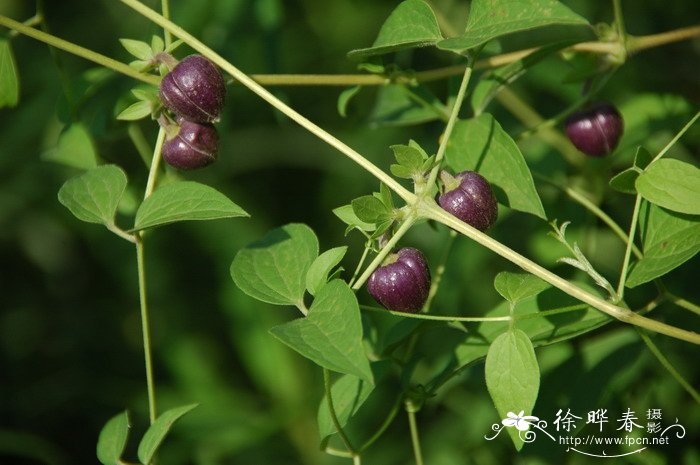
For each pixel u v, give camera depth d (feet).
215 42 2.32
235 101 2.63
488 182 1.86
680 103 2.22
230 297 2.55
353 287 1.80
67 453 2.63
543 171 2.21
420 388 1.94
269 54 2.31
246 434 2.46
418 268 1.80
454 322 1.93
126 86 2.12
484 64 2.00
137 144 2.13
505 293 1.78
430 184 1.80
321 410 1.90
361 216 1.79
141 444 1.85
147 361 1.91
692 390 1.89
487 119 1.90
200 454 2.43
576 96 2.34
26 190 2.59
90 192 1.85
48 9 2.56
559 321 1.88
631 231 1.82
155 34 1.92
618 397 2.15
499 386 1.76
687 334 1.79
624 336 2.08
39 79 2.52
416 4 1.83
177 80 1.85
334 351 1.67
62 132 2.05
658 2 2.45
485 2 1.80
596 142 2.01
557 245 2.18
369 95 2.63
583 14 2.46
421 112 2.10
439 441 2.41
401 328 1.94
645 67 2.41
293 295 1.81
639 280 1.82
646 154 1.84
